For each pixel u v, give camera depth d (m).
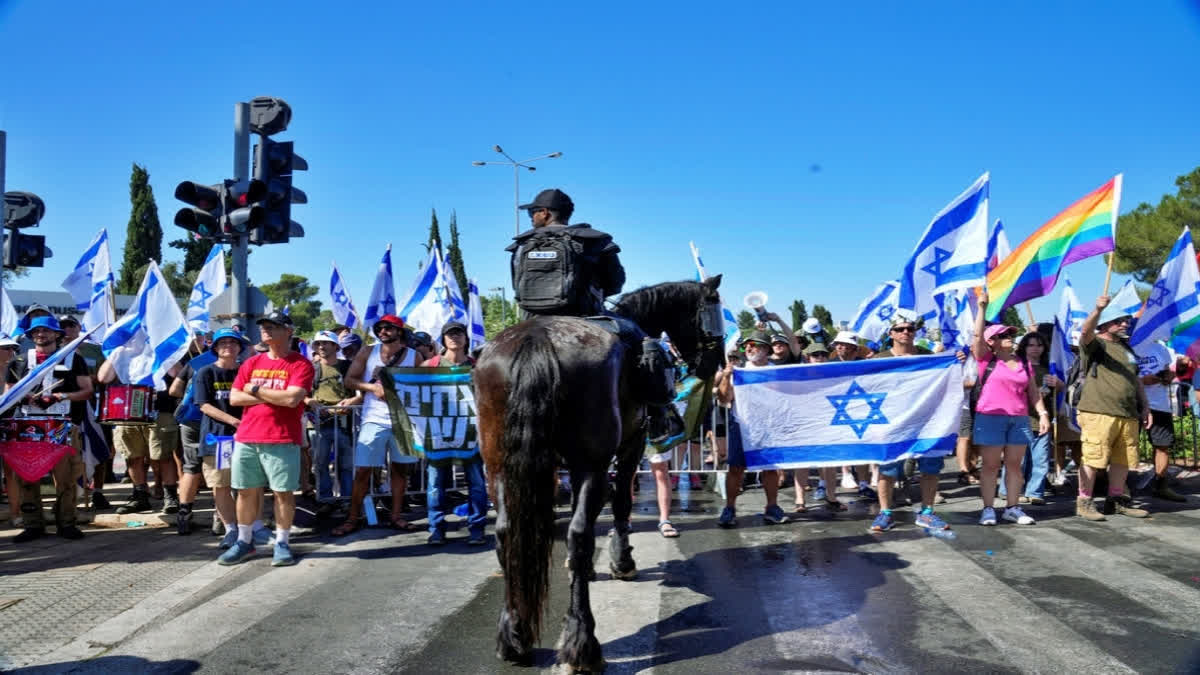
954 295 9.96
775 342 9.59
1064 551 6.32
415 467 9.07
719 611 4.96
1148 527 7.18
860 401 7.52
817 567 6.01
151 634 4.62
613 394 3.95
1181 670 3.89
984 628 4.53
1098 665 3.97
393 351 7.65
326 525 8.11
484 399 4.00
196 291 13.09
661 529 7.30
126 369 8.62
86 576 5.98
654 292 5.53
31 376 4.72
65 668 4.10
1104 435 7.51
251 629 4.70
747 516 8.29
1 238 9.63
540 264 4.73
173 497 8.70
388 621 4.85
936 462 7.25
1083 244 7.73
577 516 3.92
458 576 5.94
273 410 6.27
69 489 7.45
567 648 3.88
